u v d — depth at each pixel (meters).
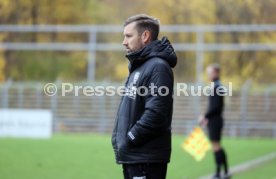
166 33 109.94
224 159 40.25
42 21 117.50
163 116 16.97
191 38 110.88
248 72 112.12
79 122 94.88
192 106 94.12
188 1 102.62
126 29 17.66
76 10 116.94
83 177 41.53
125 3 111.75
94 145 66.62
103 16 115.00
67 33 119.81
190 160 52.97
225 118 92.94
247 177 43.06
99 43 115.62
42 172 43.88
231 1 95.00
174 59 17.61
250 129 93.31
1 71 117.06
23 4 116.75
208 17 100.50
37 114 78.50
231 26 96.19
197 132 40.38
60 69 117.75
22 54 118.88
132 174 17.39
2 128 79.12
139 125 16.95
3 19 116.56
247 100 95.25
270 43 106.50
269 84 109.12
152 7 107.00
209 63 112.06
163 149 17.28
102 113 95.44
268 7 91.94
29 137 76.44
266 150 65.31
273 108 94.81
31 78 117.88
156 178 17.39
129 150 17.27
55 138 76.25
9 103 99.69
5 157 53.22
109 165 48.69
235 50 109.25
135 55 17.44
